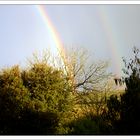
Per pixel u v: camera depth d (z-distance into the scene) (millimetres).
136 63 13695
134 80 13430
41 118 19391
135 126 12969
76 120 18578
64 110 20953
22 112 19781
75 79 29266
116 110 13867
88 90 28406
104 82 28969
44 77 21312
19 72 22156
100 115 15648
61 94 21438
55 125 19609
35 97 20641
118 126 13578
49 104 20578
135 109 13008
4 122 19859
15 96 20281
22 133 19422
